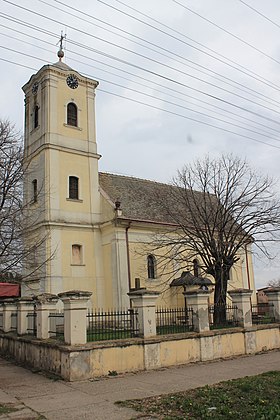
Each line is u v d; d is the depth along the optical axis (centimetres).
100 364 1224
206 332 1488
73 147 2778
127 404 887
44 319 1462
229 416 753
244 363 1398
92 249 2714
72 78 2881
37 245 1809
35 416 830
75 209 2697
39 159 2711
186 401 869
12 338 1712
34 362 1440
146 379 1162
